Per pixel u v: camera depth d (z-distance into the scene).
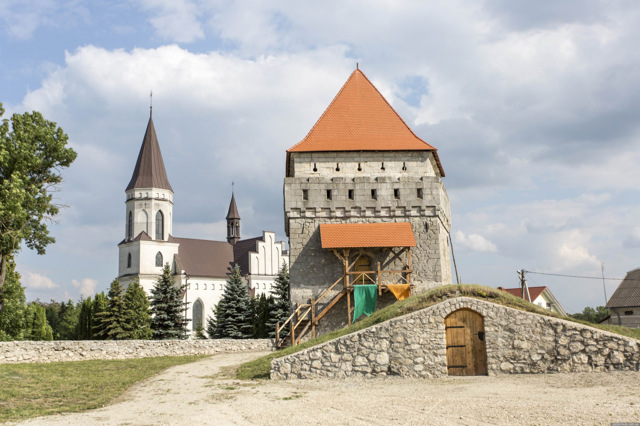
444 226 40.62
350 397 17.78
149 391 21.45
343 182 37.84
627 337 20.45
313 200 37.47
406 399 17.00
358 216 37.53
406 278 36.34
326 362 21.86
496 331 21.47
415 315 21.86
